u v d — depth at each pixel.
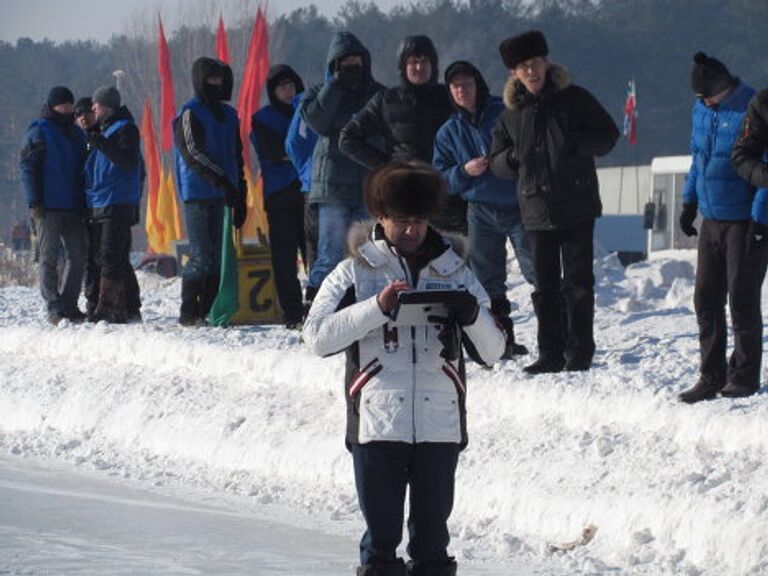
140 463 24.09
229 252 29.56
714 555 16.66
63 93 31.64
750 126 19.75
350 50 26.36
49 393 27.80
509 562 17.34
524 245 23.98
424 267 12.80
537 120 22.19
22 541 16.77
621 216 107.69
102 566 15.56
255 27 51.78
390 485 12.69
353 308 12.48
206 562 16.09
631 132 106.81
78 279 32.03
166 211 72.88
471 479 19.91
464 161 24.02
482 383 21.88
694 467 18.12
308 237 28.66
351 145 25.17
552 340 22.48
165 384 26.36
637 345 25.08
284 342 26.59
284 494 21.44
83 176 31.81
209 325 29.91
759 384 20.62
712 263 20.41
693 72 20.38
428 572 12.79
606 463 18.94
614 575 16.61
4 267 60.09
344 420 22.78
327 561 16.45
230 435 23.81
